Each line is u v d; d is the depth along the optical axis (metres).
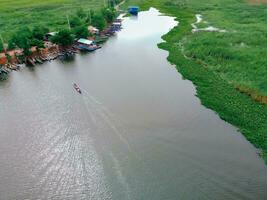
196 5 167.38
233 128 57.62
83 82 78.06
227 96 68.69
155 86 74.88
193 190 43.28
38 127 58.94
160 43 107.88
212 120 60.03
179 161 48.88
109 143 53.50
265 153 50.62
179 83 76.44
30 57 94.81
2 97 71.69
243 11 148.75
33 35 104.50
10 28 127.19
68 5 169.88
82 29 109.75
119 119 60.59
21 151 52.56
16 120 61.56
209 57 91.62
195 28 126.25
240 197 41.94
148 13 160.62
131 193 43.28
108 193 43.56
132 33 124.44
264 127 57.41
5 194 44.06
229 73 81.00
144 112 62.91
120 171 47.22
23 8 163.38
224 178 45.34
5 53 92.25
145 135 55.41
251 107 64.12
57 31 111.31
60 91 73.50
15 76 84.31
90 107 65.25
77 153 51.44
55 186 45.22
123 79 79.38
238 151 51.31
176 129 57.22
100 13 133.12
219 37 109.94
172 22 139.75
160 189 43.69
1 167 49.12
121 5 179.62
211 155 50.28
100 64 91.00
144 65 89.00
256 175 45.88
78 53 102.31
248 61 86.94
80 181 45.84
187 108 64.50
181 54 96.31
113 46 108.44
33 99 70.00
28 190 44.72
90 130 57.25
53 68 89.31
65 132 56.97
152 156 50.09
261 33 112.94
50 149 52.72
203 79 77.94
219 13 147.12
